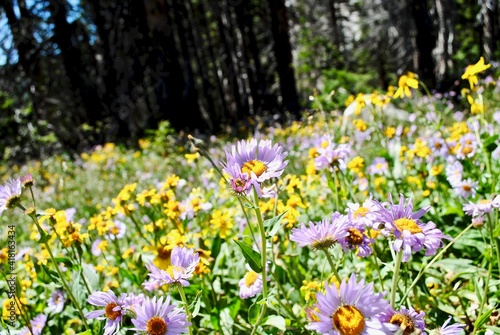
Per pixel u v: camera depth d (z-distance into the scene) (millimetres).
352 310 1233
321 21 29438
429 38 17031
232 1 22906
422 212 1435
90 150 14570
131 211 3008
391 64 28422
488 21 21109
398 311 1402
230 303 2438
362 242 1606
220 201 4078
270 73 27219
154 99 18078
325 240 1513
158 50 17016
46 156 15000
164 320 1445
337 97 14188
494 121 4141
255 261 1665
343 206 2986
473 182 2846
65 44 18172
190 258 1646
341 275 2539
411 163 3889
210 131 15875
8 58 17469
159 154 10531
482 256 2588
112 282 2803
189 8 24312
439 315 2203
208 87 23516
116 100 17859
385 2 23891
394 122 7152
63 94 18797
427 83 16484
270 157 1574
